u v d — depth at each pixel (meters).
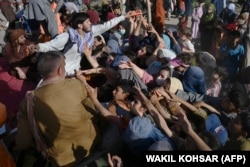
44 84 3.61
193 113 4.33
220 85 5.75
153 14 8.79
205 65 5.74
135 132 3.52
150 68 5.64
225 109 4.38
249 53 6.94
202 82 5.00
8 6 9.41
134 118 3.65
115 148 3.86
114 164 3.34
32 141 3.91
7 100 5.77
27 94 3.61
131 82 4.59
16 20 9.21
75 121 3.60
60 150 3.66
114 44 6.88
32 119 3.58
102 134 3.98
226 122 4.32
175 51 7.08
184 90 5.06
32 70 6.18
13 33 6.06
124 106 4.18
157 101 4.21
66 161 3.69
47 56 3.61
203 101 4.73
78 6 14.17
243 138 3.72
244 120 3.71
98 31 6.08
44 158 3.87
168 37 7.24
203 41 9.68
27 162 3.93
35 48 5.30
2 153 3.58
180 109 4.25
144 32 7.38
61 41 5.34
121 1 11.37
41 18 7.90
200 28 9.66
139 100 4.04
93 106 3.82
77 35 5.34
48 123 3.54
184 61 5.82
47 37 7.73
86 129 3.74
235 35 7.19
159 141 3.44
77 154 3.72
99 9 16.61
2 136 4.06
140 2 12.20
